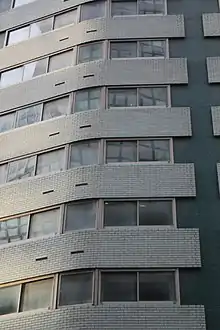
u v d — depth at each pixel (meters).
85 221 15.86
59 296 14.73
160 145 17.14
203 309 14.01
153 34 19.75
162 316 13.98
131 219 15.75
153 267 14.80
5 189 17.84
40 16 22.03
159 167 16.64
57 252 15.50
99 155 17.03
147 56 19.25
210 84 18.31
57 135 18.03
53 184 16.98
